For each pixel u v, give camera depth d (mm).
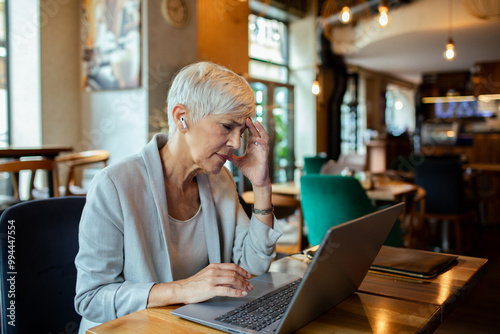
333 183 2891
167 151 1195
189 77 1091
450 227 5293
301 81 8930
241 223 1376
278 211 3555
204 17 5531
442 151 9695
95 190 1090
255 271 1273
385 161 9844
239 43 6203
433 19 7129
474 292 3236
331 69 9180
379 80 12102
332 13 8031
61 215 1272
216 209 1336
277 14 8281
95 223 1071
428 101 12641
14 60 4914
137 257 1103
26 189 4742
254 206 1288
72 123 5105
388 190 3725
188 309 958
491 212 5969
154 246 1155
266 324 876
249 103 1094
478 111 11328
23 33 4816
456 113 12359
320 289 859
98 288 1057
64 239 1272
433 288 1116
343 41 8406
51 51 4871
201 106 1071
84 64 5016
